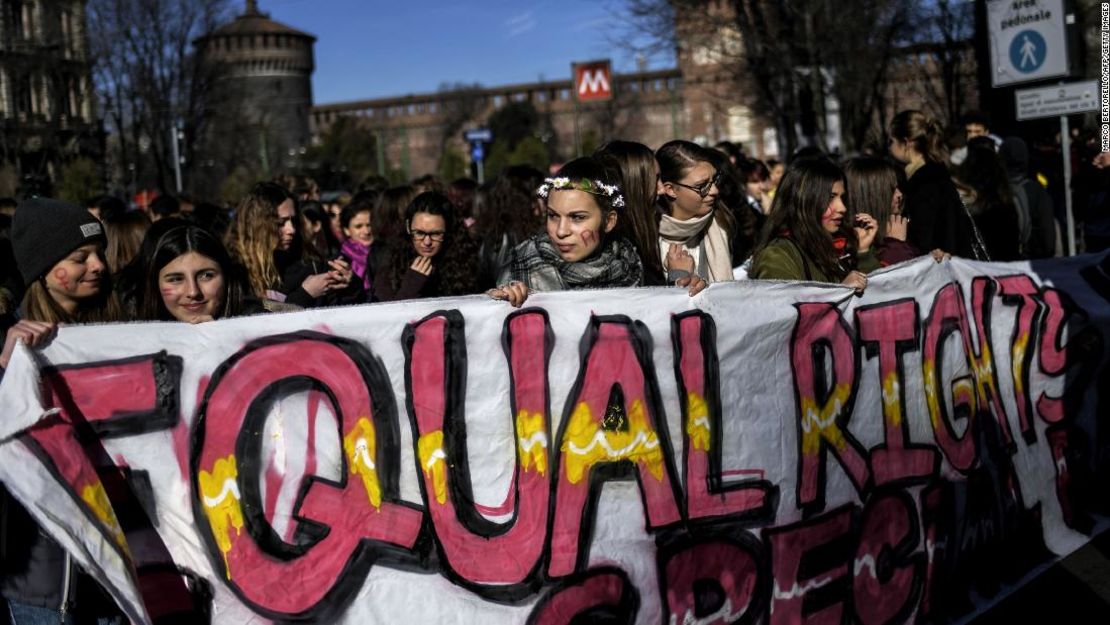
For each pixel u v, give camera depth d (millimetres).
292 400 2922
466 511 3109
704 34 20000
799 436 3814
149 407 2775
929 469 4344
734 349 3615
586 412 3307
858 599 4027
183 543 2789
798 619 3797
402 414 3045
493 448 3162
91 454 2711
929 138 6027
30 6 29484
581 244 3578
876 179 5043
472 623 3098
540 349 3248
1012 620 4285
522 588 3170
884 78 19969
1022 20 8500
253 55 75500
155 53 28984
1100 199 9641
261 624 2848
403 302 3062
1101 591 4523
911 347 4293
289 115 77500
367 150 73250
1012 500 4816
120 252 5004
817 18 18344
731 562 3602
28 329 2646
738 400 3629
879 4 18188
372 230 6941
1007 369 4883
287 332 2928
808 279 4293
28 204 3068
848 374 4008
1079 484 5254
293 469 2910
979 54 15656
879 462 4125
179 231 3170
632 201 3994
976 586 4574
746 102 22812
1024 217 7973
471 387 3141
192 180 33125
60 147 30406
